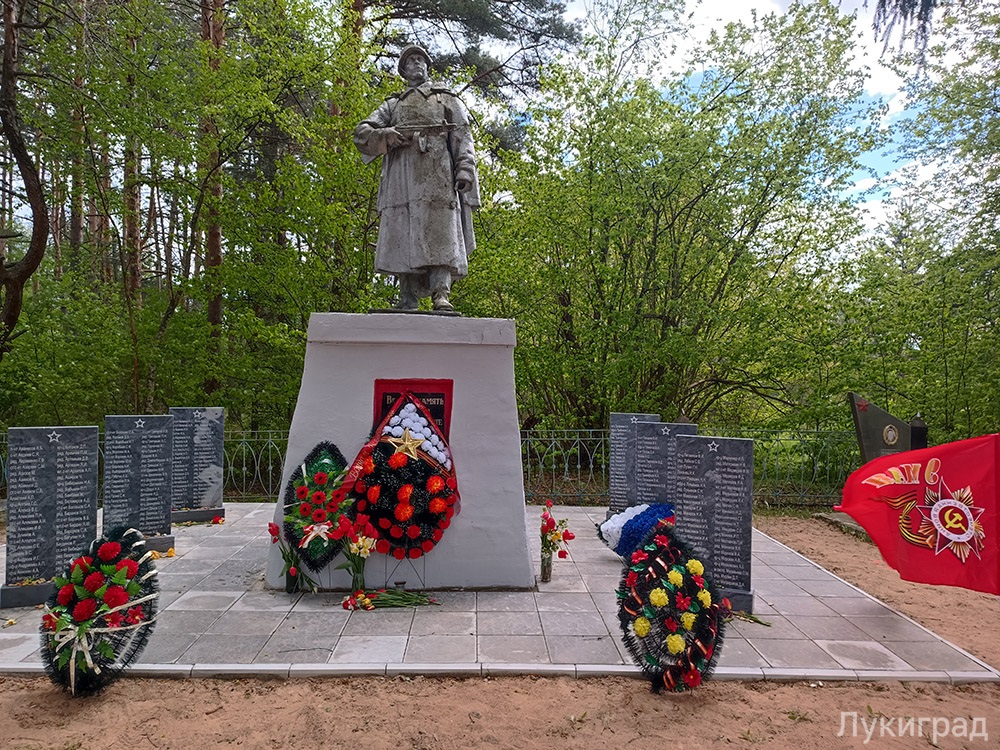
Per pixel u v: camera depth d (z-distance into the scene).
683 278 10.96
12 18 9.19
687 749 3.02
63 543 5.02
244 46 9.97
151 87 9.73
